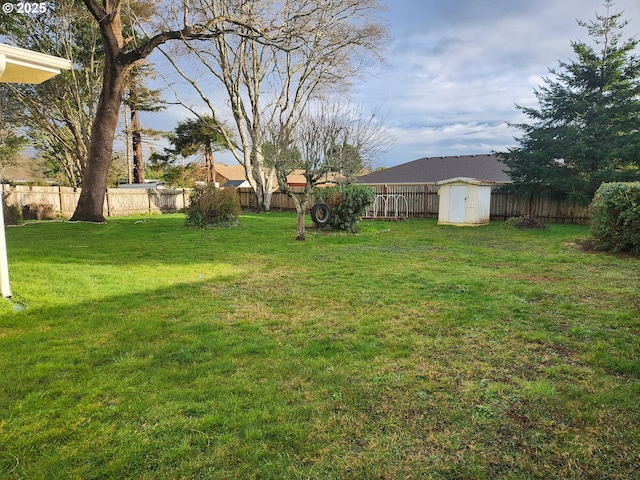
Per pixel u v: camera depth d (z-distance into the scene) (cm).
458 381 246
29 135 2261
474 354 288
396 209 1630
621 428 194
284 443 183
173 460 171
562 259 693
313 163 958
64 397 222
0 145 2031
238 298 446
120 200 1847
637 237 707
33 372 252
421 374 255
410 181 2147
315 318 374
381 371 259
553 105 1506
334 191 1200
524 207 1535
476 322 357
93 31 1736
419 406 216
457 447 181
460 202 1346
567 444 183
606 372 258
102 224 1284
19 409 209
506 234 1094
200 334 328
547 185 1432
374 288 491
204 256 729
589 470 166
